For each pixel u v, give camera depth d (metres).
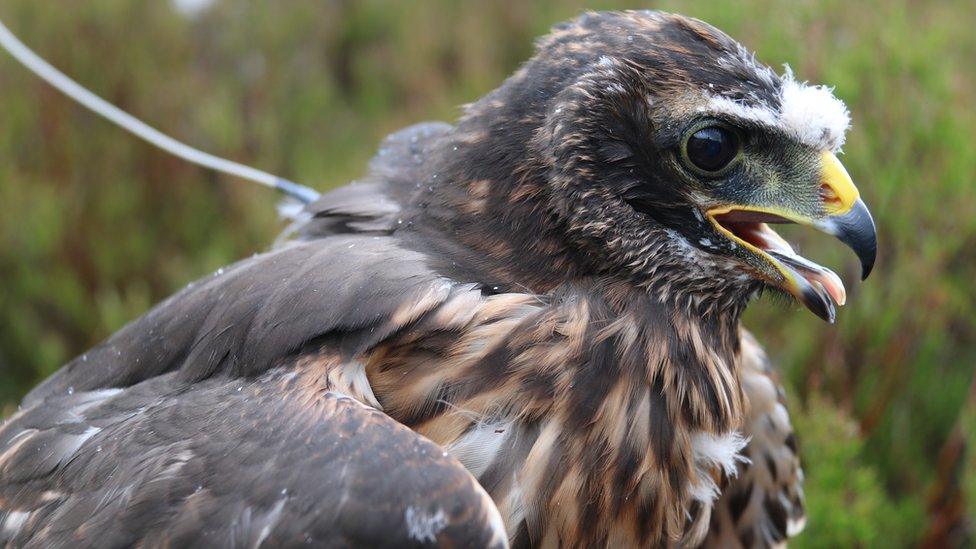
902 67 9.66
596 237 5.43
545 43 5.75
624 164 5.41
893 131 9.53
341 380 5.16
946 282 9.41
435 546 4.66
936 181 9.34
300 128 13.10
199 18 13.32
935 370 9.20
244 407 5.09
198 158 7.67
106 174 11.70
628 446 5.32
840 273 9.29
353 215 6.10
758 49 9.83
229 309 5.56
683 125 5.38
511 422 5.25
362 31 14.27
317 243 5.87
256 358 5.34
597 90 5.38
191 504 4.85
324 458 4.77
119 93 12.05
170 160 11.83
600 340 5.34
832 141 5.48
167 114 12.07
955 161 9.39
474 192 5.62
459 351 5.26
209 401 5.25
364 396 5.16
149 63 12.32
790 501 7.17
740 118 5.37
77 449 5.49
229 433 5.00
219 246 11.26
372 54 13.99
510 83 5.75
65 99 11.91
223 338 5.50
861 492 8.45
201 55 13.21
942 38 9.98
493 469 5.21
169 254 11.57
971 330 9.50
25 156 11.79
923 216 9.29
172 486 4.93
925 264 9.18
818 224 5.47
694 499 5.76
